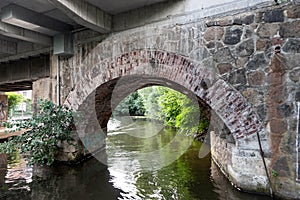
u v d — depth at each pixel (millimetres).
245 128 3100
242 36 3119
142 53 3760
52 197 3457
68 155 4863
